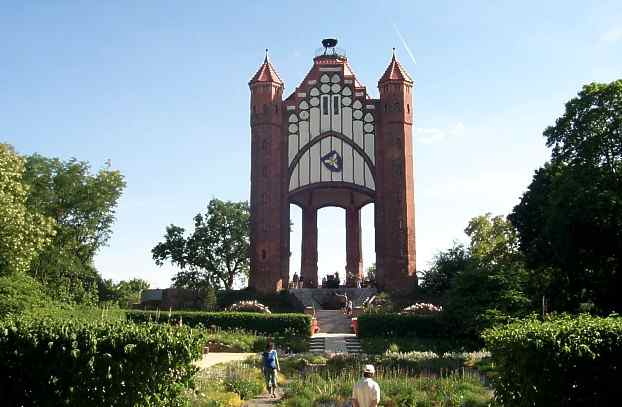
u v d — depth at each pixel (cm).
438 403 1614
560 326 1191
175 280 5481
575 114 3291
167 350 1120
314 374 2114
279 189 4909
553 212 3094
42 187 4759
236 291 4722
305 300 4600
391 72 5050
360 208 5584
